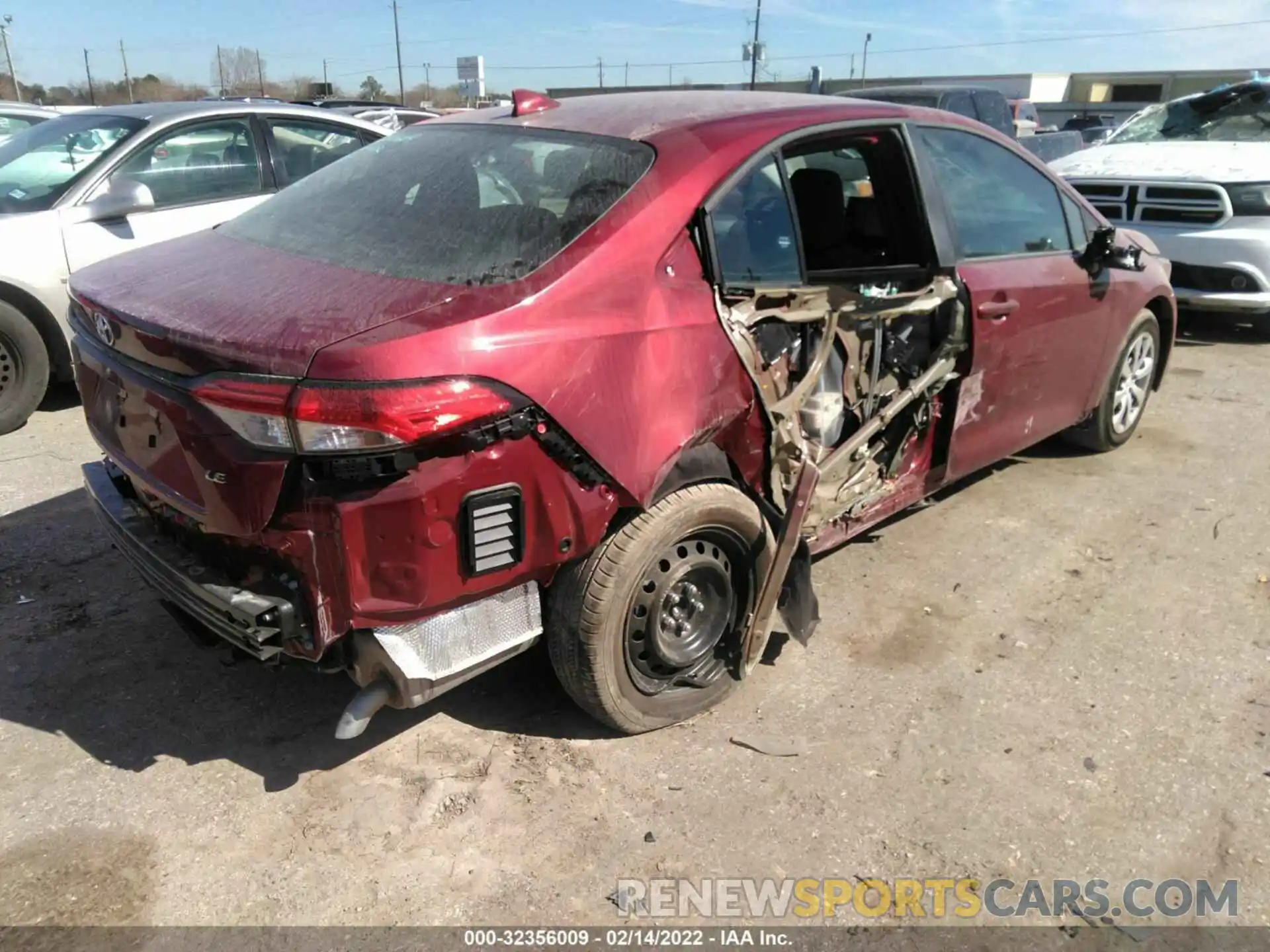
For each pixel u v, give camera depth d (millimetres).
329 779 2725
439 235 2635
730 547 2932
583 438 2377
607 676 2707
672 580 2771
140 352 2447
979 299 3592
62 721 2932
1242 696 3152
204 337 2258
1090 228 4438
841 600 3697
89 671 3164
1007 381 3943
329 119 6520
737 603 3045
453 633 2393
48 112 9547
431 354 2150
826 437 3260
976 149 3799
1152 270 4953
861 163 3539
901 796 2703
